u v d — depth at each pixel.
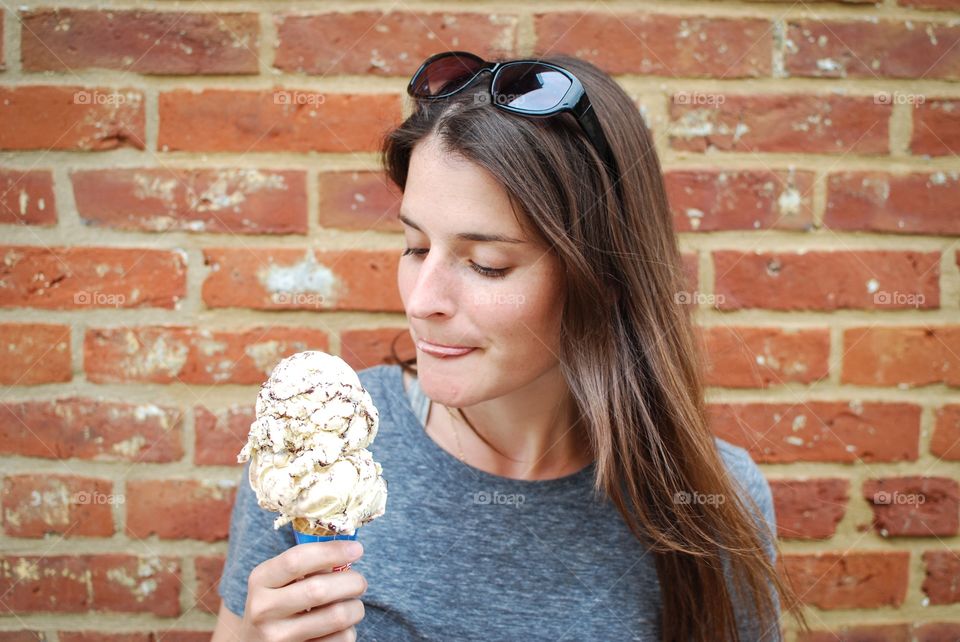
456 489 0.86
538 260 0.75
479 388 0.76
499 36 1.07
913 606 1.15
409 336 1.11
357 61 1.07
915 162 1.12
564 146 0.76
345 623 0.69
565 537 0.86
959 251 1.12
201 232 1.08
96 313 1.07
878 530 1.14
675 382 0.87
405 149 0.84
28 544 1.09
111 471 1.09
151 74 1.06
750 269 1.11
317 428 0.67
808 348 1.12
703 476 0.87
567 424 0.89
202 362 1.09
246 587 0.85
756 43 1.09
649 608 0.87
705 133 1.09
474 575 0.84
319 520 0.67
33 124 1.05
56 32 1.04
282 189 1.08
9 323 1.06
